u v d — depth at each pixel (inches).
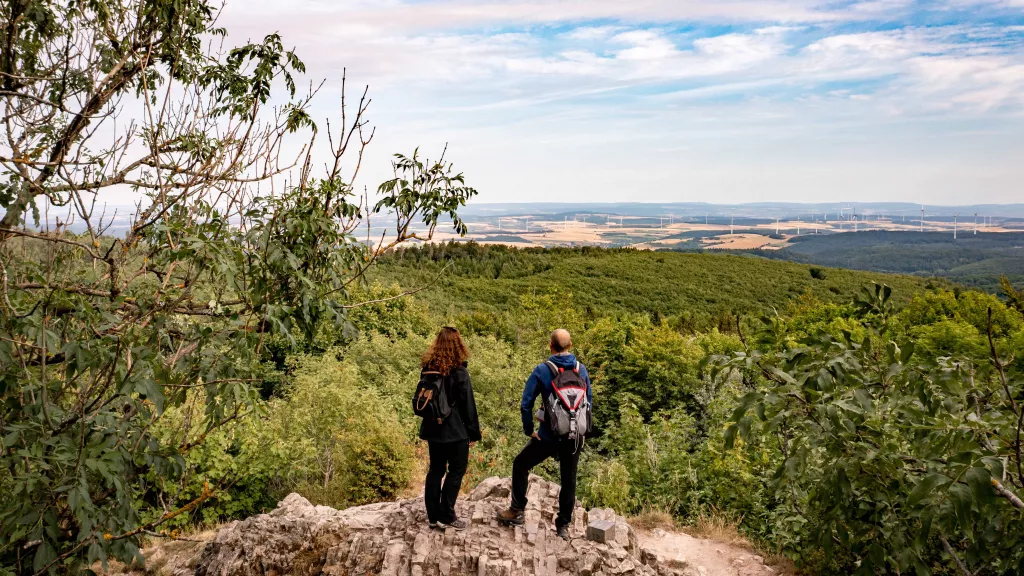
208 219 156.2
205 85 189.0
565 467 168.7
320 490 413.7
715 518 260.2
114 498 142.0
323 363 682.8
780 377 150.1
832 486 144.9
